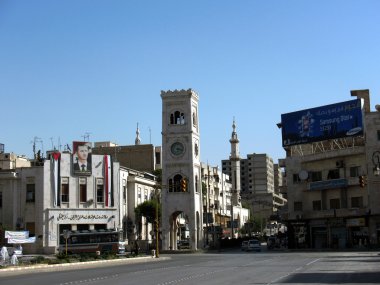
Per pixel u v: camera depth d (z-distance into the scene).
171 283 28.72
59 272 43.47
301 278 30.88
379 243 85.31
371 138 87.31
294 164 97.50
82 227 85.81
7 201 84.31
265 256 67.31
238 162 184.00
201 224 95.56
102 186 88.44
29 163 108.88
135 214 97.38
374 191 86.00
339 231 90.62
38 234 82.56
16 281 33.72
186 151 94.94
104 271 42.50
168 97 96.44
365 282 27.62
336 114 92.38
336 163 91.50
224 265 47.22
